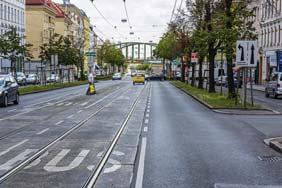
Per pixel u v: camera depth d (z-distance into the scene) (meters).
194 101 34.75
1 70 64.75
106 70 154.12
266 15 70.38
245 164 11.05
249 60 26.22
